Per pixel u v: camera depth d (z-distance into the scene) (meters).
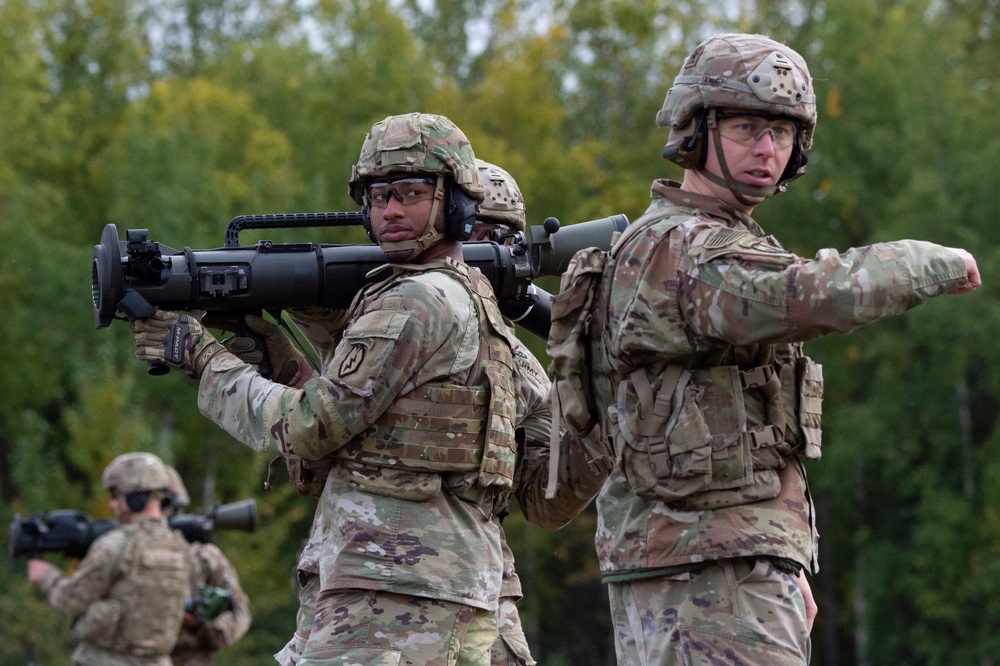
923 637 45.47
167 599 18.91
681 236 7.67
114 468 19.12
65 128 59.75
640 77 65.31
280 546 52.50
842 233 51.91
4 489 54.81
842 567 52.38
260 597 44.47
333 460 8.51
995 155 47.88
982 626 44.88
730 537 7.51
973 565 44.59
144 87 70.44
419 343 8.23
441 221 8.62
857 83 52.16
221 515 19.59
